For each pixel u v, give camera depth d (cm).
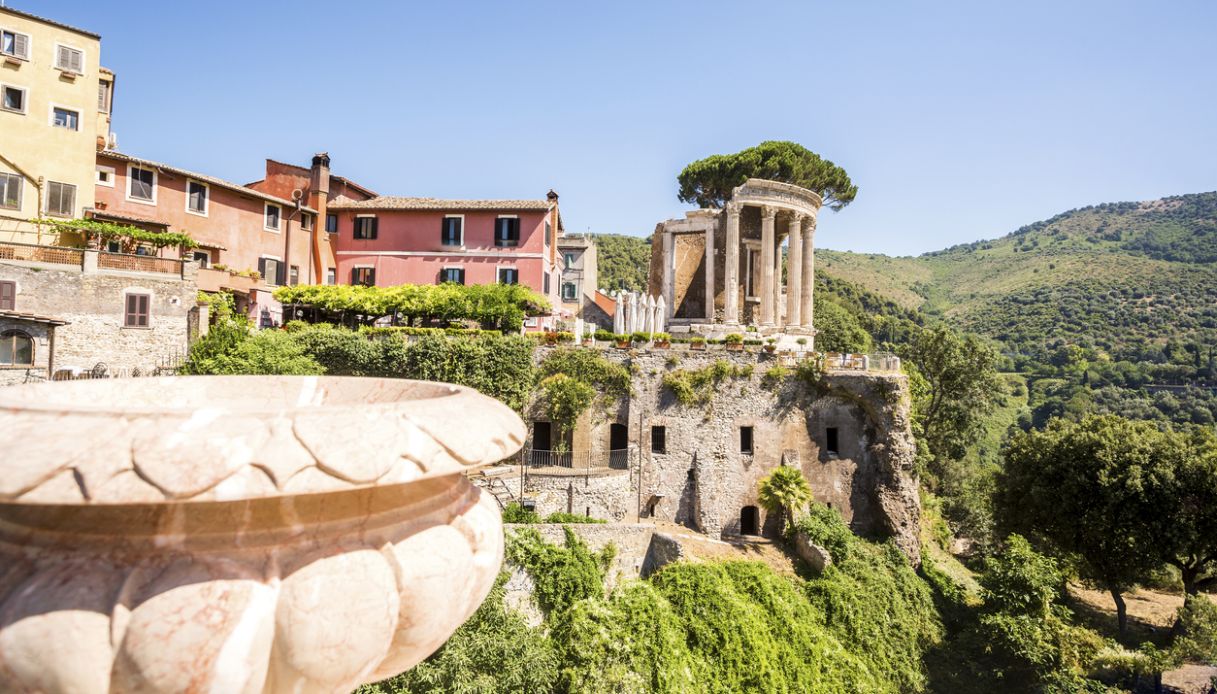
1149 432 3347
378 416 292
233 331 2906
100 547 260
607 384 3391
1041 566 2884
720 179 6088
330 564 276
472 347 3166
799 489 3303
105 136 4391
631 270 10588
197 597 249
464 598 338
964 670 2791
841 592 2923
